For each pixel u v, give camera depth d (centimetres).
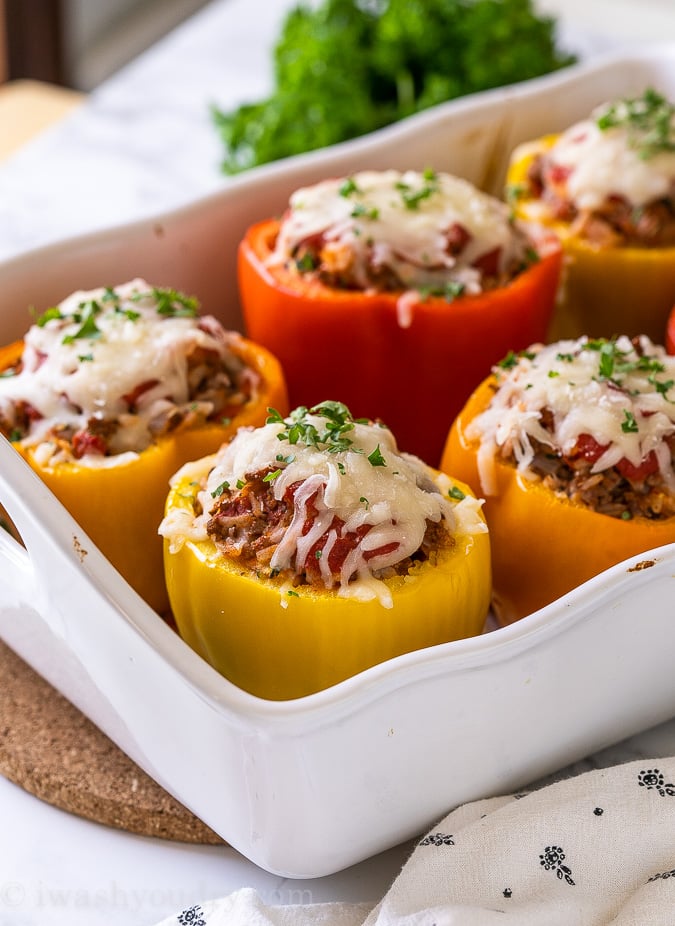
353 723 44
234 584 48
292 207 59
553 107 66
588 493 52
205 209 60
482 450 53
